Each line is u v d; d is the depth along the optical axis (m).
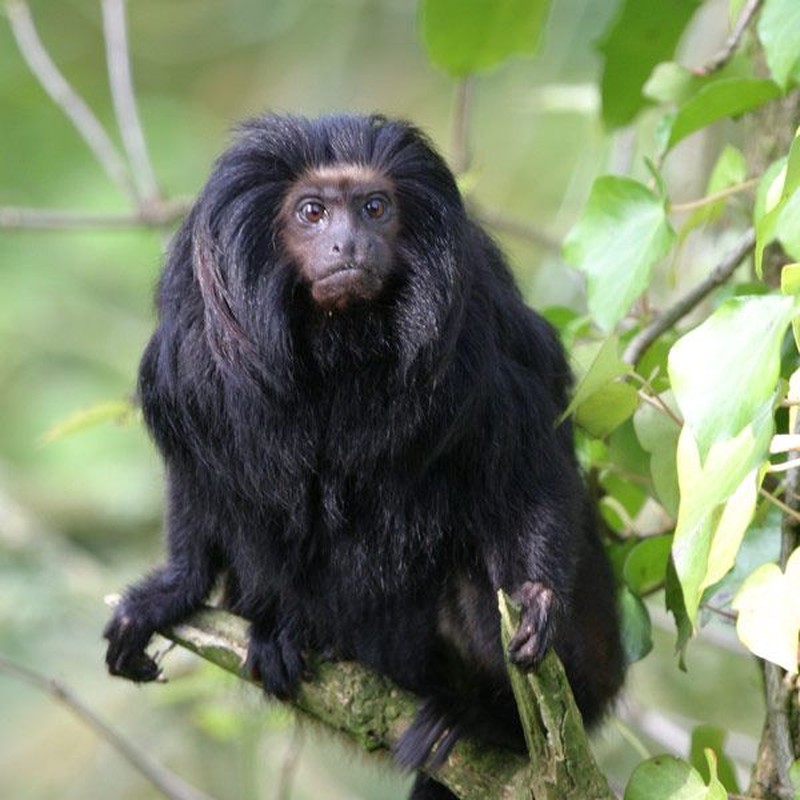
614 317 8.05
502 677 8.04
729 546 5.96
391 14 19.97
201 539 8.46
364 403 7.75
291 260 7.78
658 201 8.10
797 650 6.15
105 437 16.70
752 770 8.31
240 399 7.74
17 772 15.12
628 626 8.52
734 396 5.96
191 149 19.73
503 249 8.78
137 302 18.02
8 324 17.84
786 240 6.28
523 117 18.38
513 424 7.85
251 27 20.80
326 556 8.11
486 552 8.00
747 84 8.03
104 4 12.25
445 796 8.73
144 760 9.94
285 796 9.74
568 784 7.09
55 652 15.12
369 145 7.87
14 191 19.19
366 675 8.30
